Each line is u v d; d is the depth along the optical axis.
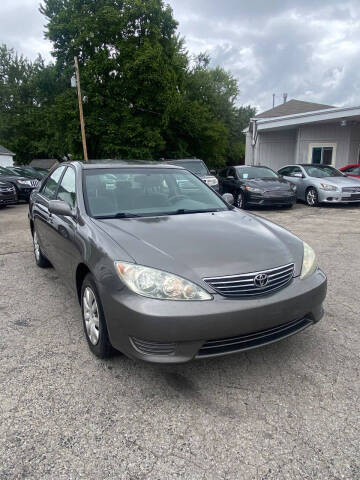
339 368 2.79
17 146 43.56
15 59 47.28
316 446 2.05
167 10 24.53
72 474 1.87
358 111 14.00
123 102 23.97
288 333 2.64
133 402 2.43
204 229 3.01
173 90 23.80
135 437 2.12
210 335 2.32
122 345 2.48
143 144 23.50
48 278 4.95
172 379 2.68
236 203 12.16
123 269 2.46
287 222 9.18
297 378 2.68
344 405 2.38
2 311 3.87
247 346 2.48
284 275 2.65
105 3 24.02
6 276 5.05
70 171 4.08
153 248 2.60
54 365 2.85
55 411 2.34
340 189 11.30
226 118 45.44
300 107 24.31
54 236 3.91
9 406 2.38
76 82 21.80
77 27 23.77
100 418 2.28
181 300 2.32
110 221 3.14
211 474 1.87
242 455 1.99
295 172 13.20
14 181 14.73
